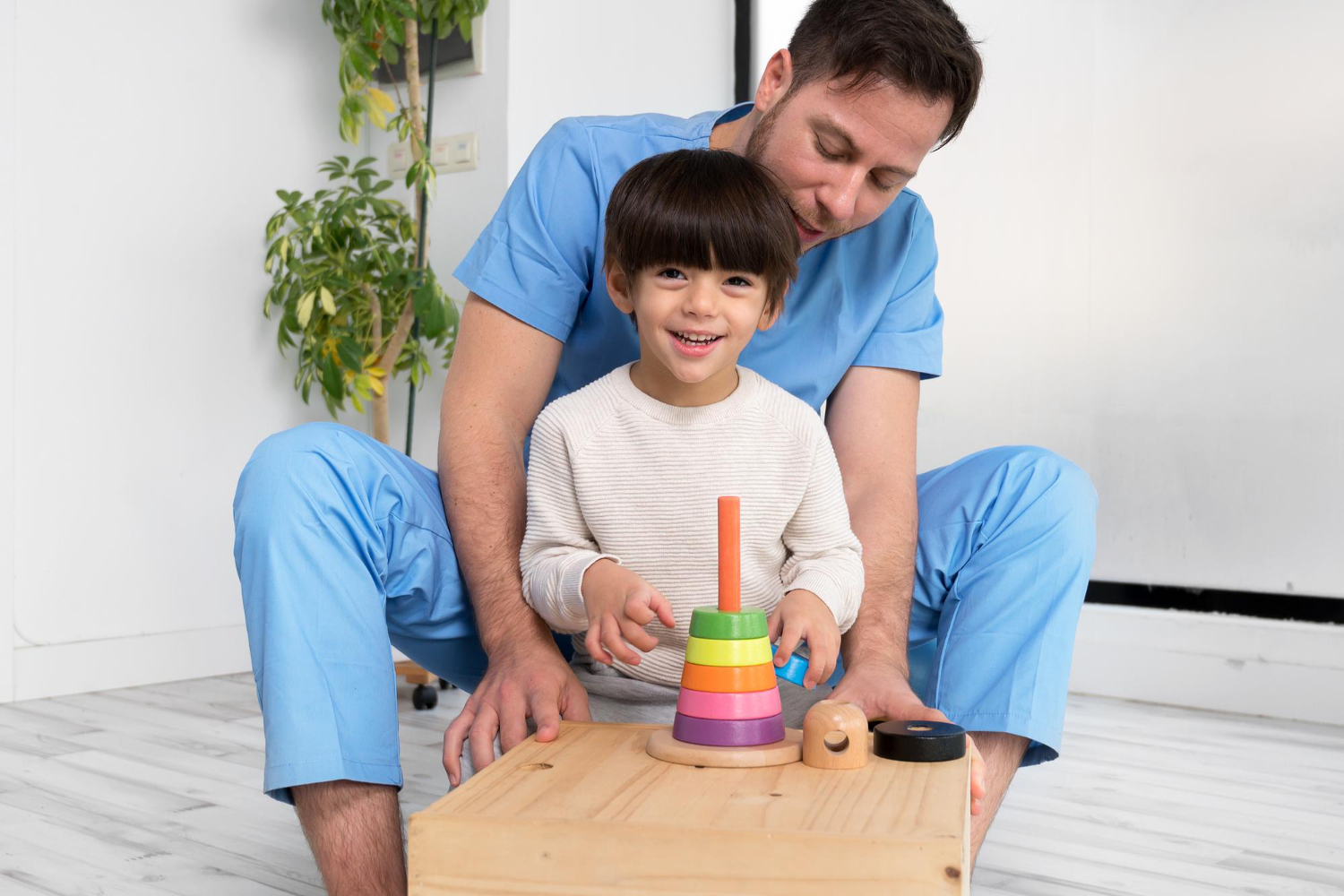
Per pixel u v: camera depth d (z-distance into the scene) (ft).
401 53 8.70
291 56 8.60
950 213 8.07
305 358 7.99
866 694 2.94
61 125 7.34
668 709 3.33
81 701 7.06
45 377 7.25
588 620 2.89
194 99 8.02
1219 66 7.17
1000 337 7.93
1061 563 3.38
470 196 8.47
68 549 7.35
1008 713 3.26
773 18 8.73
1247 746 6.14
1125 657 7.43
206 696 7.25
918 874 1.89
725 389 3.18
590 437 3.15
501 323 3.65
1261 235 7.07
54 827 4.40
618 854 1.98
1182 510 7.36
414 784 5.03
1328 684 6.77
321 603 2.78
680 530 3.12
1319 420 6.93
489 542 3.26
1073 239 7.66
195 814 4.58
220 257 8.16
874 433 3.85
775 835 1.93
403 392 8.87
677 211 2.85
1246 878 3.99
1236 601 7.21
